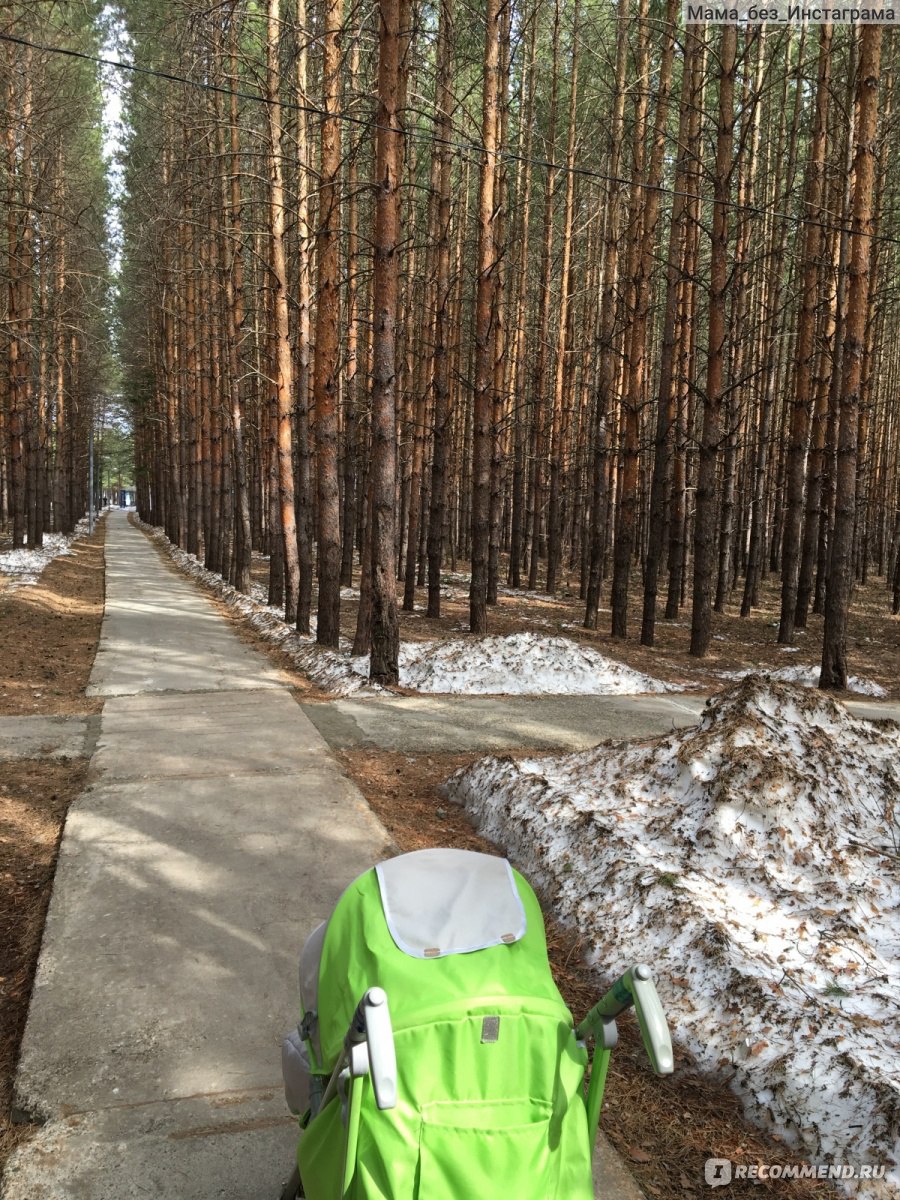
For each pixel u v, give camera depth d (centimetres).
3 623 1596
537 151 2497
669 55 1603
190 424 3769
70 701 1077
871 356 2342
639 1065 388
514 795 664
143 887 543
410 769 838
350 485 2484
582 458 2892
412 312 2328
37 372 3516
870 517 3522
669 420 1702
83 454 6488
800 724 645
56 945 470
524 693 1203
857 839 562
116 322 5609
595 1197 305
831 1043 366
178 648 1477
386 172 1098
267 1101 352
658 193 1819
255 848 610
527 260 2794
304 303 1758
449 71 1628
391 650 1190
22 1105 348
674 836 555
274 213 1755
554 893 539
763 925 479
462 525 3738
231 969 452
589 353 2898
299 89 1410
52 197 2239
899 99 2117
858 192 1202
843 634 1301
